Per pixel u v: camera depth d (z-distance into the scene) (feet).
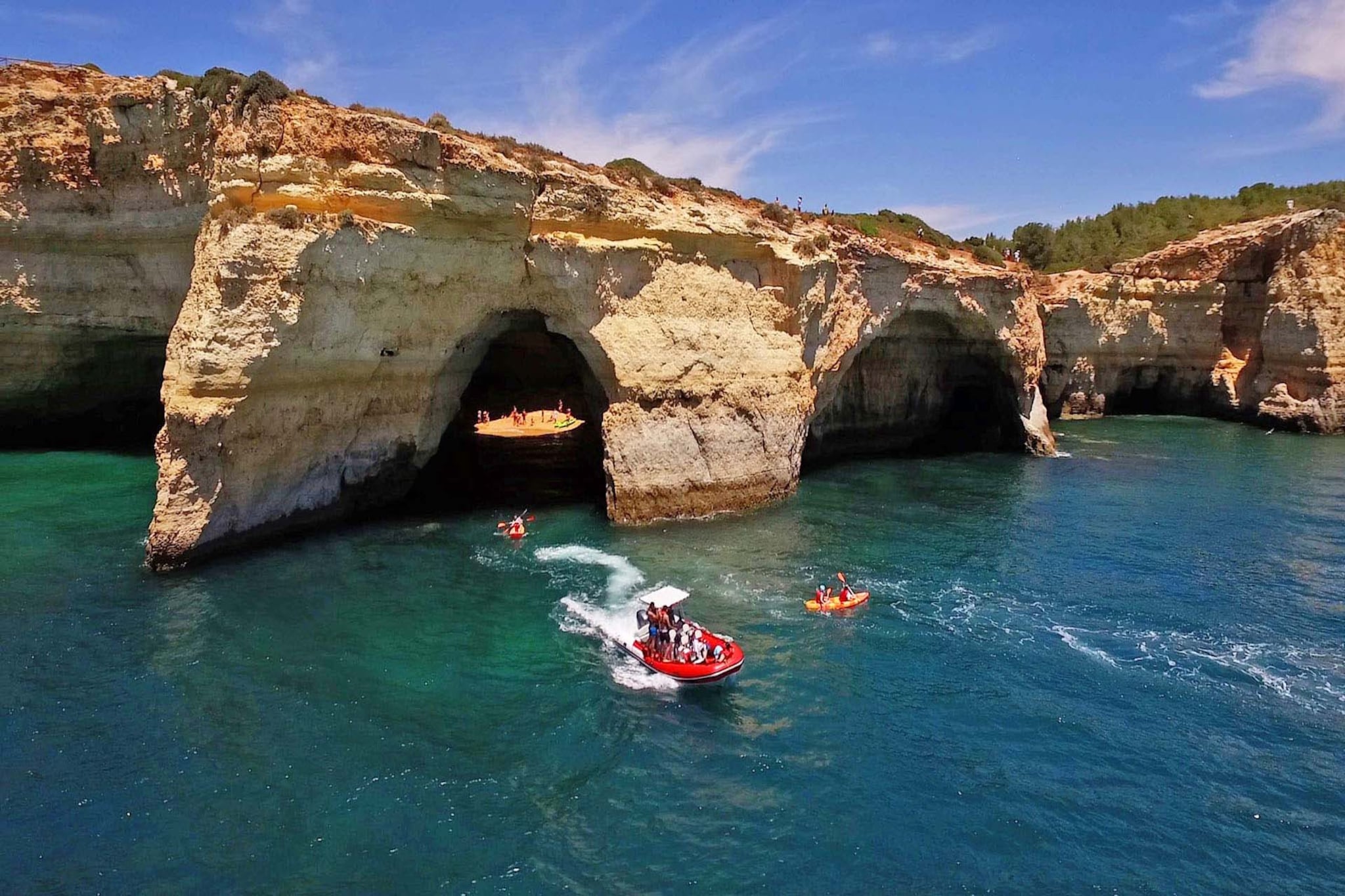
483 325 114.32
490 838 48.44
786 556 101.45
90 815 48.80
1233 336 239.09
